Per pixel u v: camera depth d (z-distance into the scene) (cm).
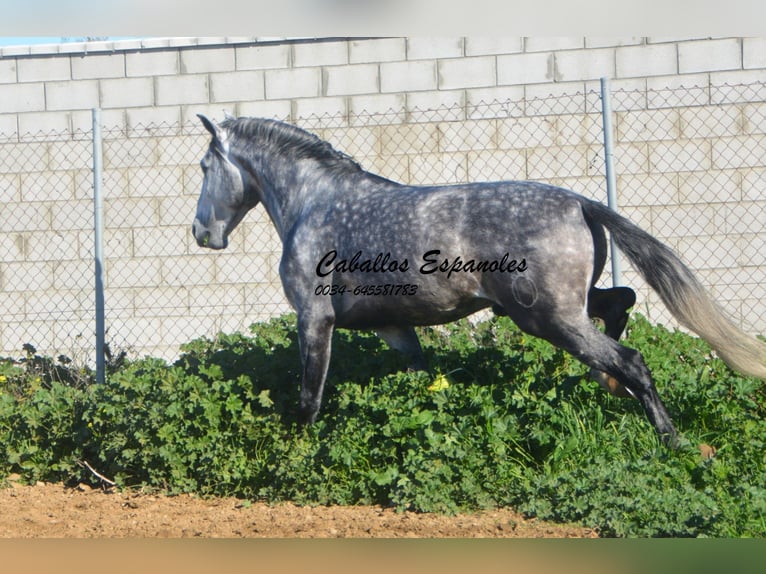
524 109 1522
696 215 1487
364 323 931
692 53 1483
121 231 1602
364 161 1552
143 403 997
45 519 863
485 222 857
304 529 790
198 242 1062
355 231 913
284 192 993
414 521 797
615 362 837
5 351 1612
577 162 1509
